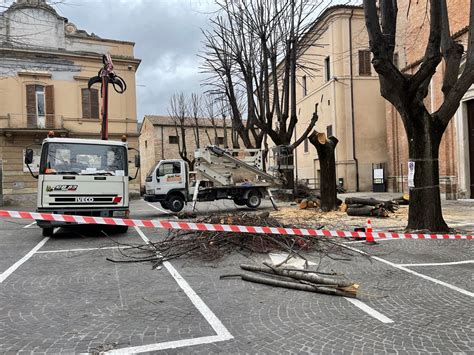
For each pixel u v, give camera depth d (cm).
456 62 889
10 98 2495
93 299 480
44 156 961
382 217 1196
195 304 458
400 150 2278
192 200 1628
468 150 1692
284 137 1928
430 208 879
